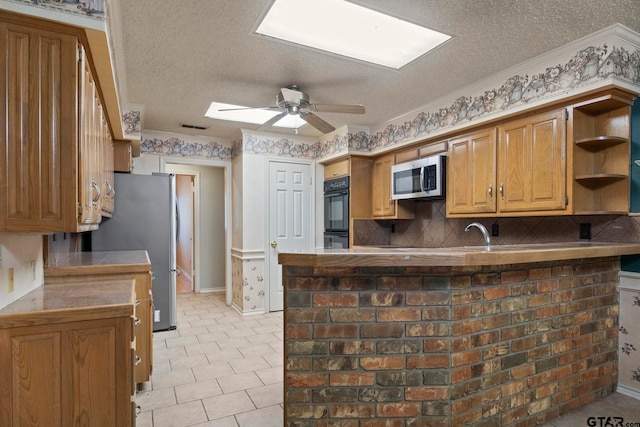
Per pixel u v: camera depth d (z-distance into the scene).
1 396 1.34
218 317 4.49
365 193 4.59
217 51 2.49
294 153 4.98
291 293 1.68
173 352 3.28
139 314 2.48
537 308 2.02
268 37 2.30
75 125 1.45
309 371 1.68
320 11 2.06
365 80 2.98
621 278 2.48
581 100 2.40
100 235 3.55
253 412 2.26
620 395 2.41
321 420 1.68
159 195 3.79
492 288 1.85
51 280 2.17
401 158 4.08
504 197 2.87
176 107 3.69
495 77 2.88
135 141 3.69
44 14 1.36
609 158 2.47
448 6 1.94
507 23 2.12
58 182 1.42
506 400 1.90
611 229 2.50
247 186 4.68
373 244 4.62
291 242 4.96
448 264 1.58
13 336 1.36
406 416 1.70
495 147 2.95
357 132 4.44
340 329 1.69
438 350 1.71
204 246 6.08
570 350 2.19
